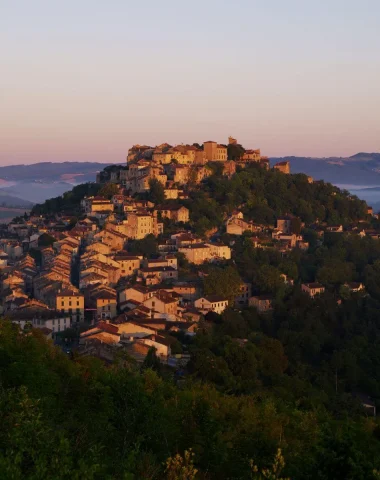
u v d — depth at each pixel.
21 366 87.94
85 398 87.75
